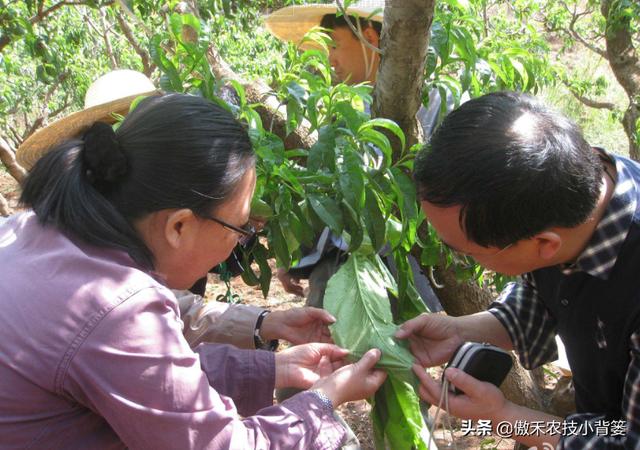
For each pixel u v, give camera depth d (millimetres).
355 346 1710
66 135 2184
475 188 1175
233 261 2207
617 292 1294
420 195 1279
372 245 1682
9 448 1228
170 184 1225
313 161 1598
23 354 1188
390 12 1643
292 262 2057
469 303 2336
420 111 2314
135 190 1243
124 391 1171
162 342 1200
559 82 6309
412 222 1683
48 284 1212
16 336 1194
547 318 1734
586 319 1380
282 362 1633
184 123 1237
